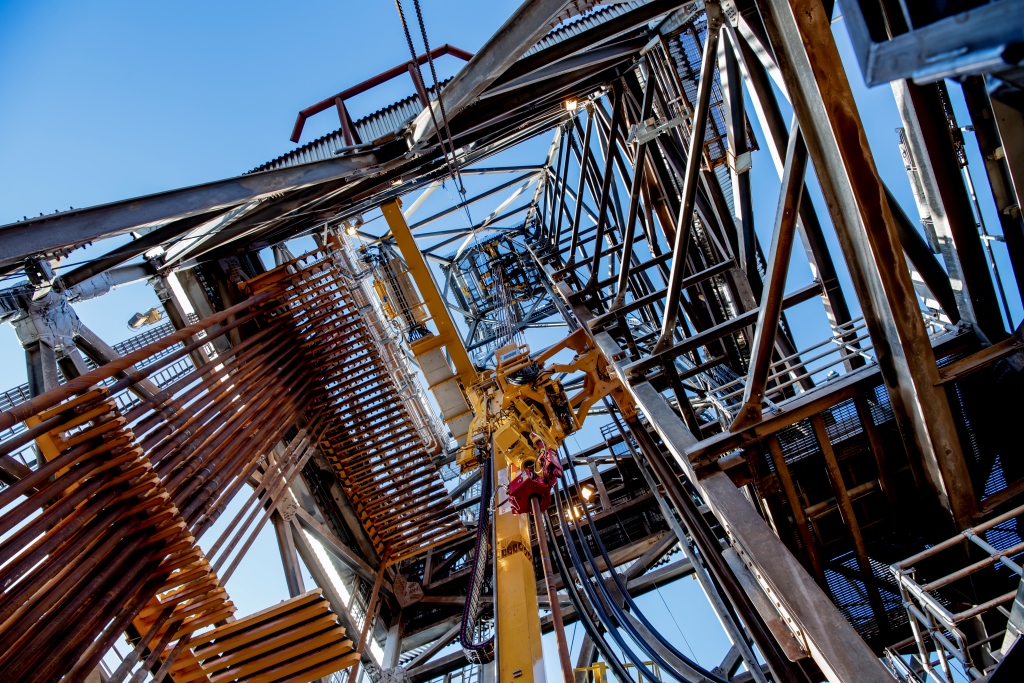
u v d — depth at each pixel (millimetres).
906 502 7672
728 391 12578
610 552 15891
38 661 5266
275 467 11805
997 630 7121
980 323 5887
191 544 7484
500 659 6301
